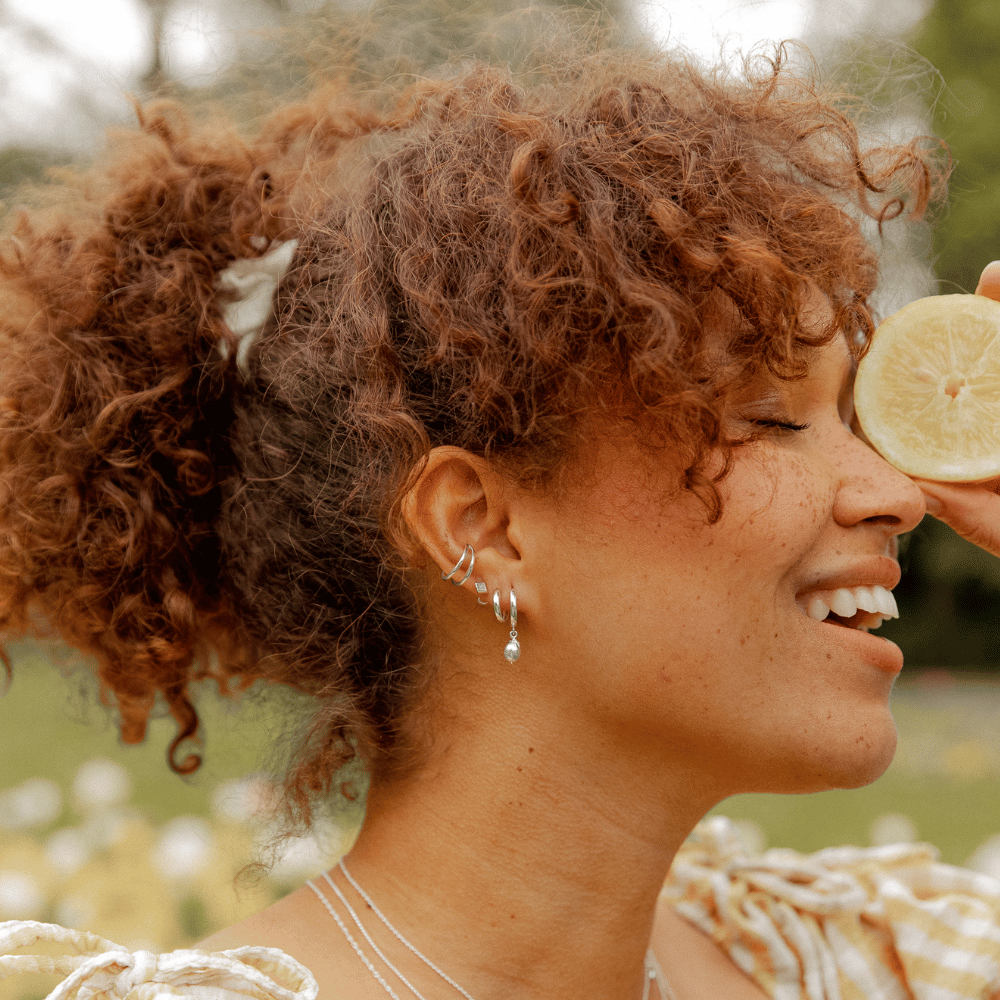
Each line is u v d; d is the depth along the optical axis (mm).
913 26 15648
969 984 1597
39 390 1456
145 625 1453
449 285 1270
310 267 1402
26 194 1663
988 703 11586
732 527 1204
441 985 1276
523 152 1244
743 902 1689
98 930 3254
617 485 1225
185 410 1435
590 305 1206
